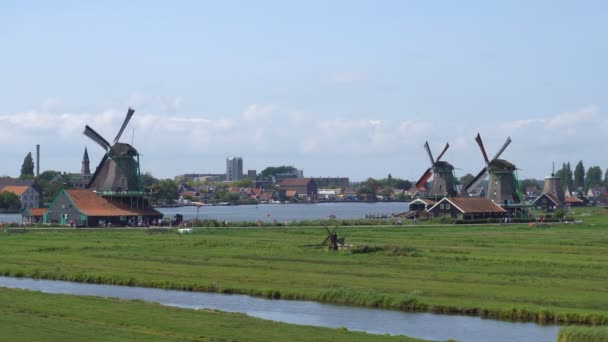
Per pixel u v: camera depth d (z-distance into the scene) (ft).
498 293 276.82
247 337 205.77
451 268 346.54
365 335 211.61
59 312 239.09
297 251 423.23
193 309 249.14
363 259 383.45
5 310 241.76
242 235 561.84
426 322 241.76
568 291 280.92
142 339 200.64
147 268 356.38
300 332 213.46
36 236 552.41
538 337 221.66
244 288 297.33
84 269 354.74
